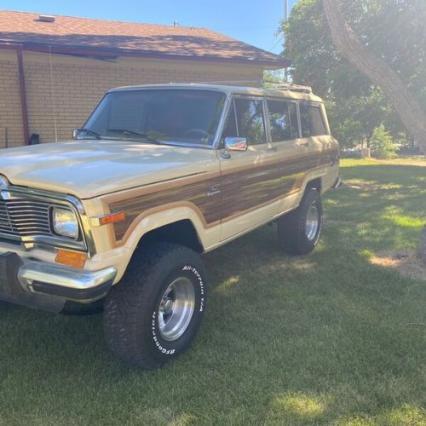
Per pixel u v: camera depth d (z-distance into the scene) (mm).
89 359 3777
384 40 13750
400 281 5461
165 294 3615
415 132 6098
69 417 3088
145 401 3248
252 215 4941
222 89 4754
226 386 3424
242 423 3035
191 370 3631
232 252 6617
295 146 5902
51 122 10539
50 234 3186
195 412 3141
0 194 3221
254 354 3855
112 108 5129
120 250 3209
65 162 3539
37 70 10203
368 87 16281
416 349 3932
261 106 5309
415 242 7000
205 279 4031
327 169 7012
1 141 10062
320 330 4266
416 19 13242
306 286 5348
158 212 3539
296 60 20094
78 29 12445
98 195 3066
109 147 4289
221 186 4293
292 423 3039
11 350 3891
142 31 13695
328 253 6578
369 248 6801
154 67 11359
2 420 3045
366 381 3482
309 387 3416
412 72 14086
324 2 6113
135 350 3451
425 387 3420
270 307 4777
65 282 3025
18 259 3189
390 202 10469
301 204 6320
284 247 6441
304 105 6512
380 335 4160
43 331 4219
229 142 4285
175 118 4727
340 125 28125
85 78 10703
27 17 12883
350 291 5195
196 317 3945
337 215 9008
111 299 3416
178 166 3777
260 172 5008
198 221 4008
